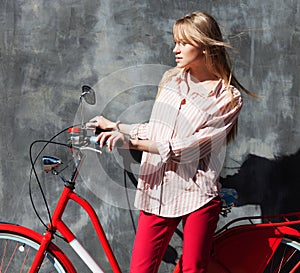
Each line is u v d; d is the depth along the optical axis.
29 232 2.43
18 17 2.57
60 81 2.61
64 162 2.66
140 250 2.26
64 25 2.58
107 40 2.61
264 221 2.80
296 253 2.84
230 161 2.74
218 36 2.19
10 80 2.60
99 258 2.75
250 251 2.49
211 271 2.48
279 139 2.75
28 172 2.66
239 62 2.68
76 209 2.71
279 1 2.68
